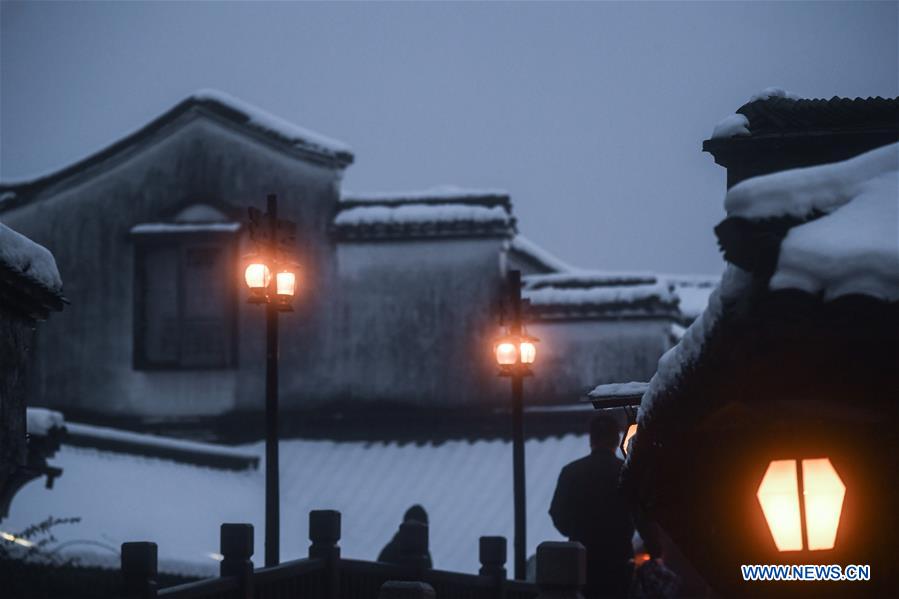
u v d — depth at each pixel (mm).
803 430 5602
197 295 40469
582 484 15008
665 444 6211
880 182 4965
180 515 32062
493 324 39094
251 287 20172
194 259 40531
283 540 35656
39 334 40906
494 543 17641
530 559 25391
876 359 5102
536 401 38219
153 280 40781
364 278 39969
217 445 38125
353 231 39969
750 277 4852
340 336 39844
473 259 39562
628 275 38406
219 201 40625
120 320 40688
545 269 42844
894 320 4656
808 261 4711
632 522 15000
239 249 40438
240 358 40156
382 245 40000
